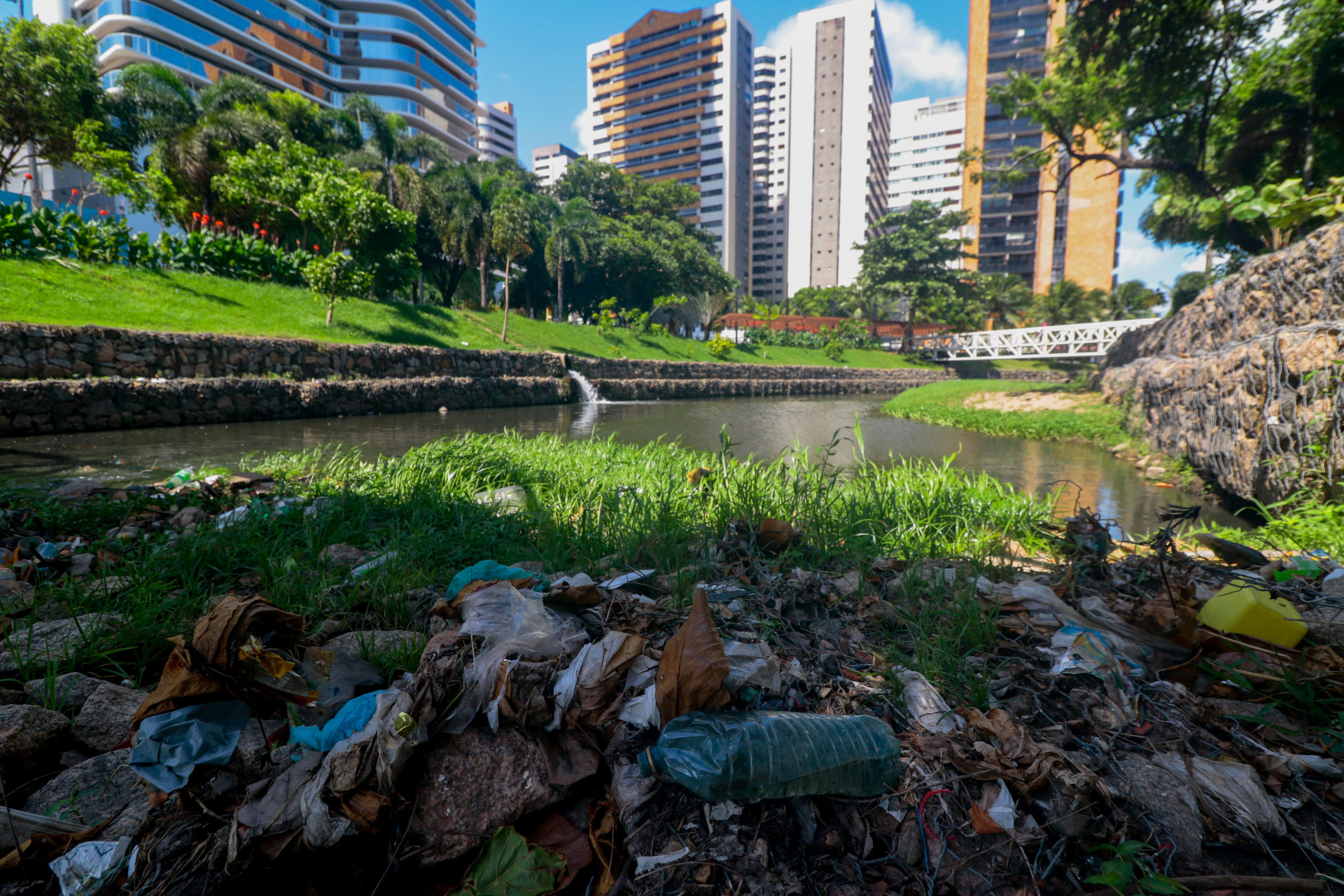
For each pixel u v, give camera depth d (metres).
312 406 15.41
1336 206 10.45
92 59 25.59
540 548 3.61
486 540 3.67
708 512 4.34
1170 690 2.06
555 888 1.32
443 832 1.39
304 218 22.05
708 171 107.00
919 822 1.50
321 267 19.45
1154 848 1.45
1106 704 1.93
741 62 108.62
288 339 16.38
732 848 1.39
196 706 1.51
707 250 67.00
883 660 2.22
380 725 1.45
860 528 4.00
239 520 3.82
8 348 11.36
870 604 2.70
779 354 47.91
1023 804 1.52
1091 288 62.06
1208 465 7.22
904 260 62.34
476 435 9.15
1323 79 14.20
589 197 60.75
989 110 73.25
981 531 4.15
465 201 30.88
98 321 14.09
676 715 1.64
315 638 2.32
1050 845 1.43
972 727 1.77
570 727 1.67
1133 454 10.10
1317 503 4.80
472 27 96.19
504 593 2.19
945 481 5.86
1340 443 4.79
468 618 2.07
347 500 4.49
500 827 1.42
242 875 1.28
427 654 1.90
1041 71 70.62
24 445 9.58
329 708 1.78
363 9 81.50
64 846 1.44
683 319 53.53
